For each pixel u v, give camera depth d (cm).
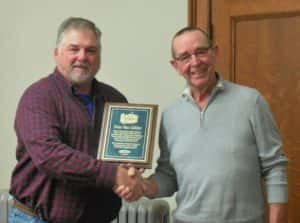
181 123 191
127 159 180
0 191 289
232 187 179
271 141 184
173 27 268
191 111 190
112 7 282
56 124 175
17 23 304
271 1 245
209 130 184
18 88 306
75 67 180
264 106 186
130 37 279
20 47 305
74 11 291
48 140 169
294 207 243
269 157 183
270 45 247
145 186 188
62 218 178
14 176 185
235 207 180
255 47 250
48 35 297
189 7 263
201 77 186
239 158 180
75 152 168
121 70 282
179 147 189
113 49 283
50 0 296
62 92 182
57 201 177
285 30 243
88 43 180
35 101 177
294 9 240
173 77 270
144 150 181
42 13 298
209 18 259
